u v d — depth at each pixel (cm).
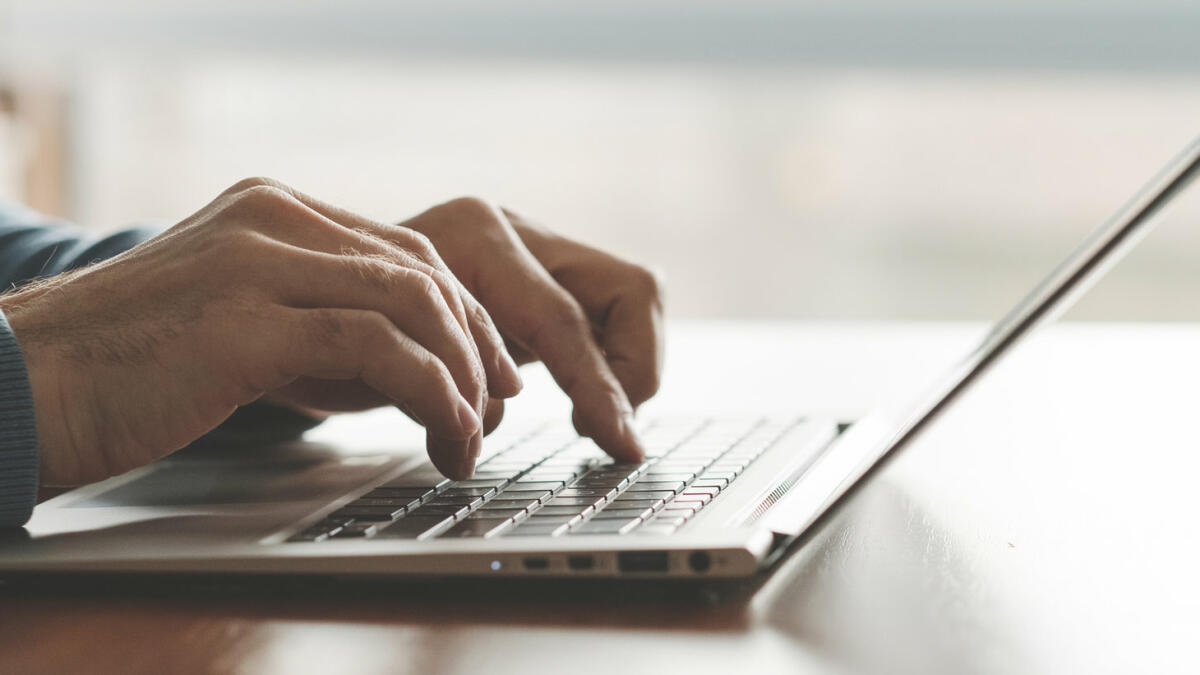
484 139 265
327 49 236
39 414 51
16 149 238
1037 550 47
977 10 225
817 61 230
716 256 269
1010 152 256
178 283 52
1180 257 249
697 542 40
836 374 113
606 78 252
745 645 36
